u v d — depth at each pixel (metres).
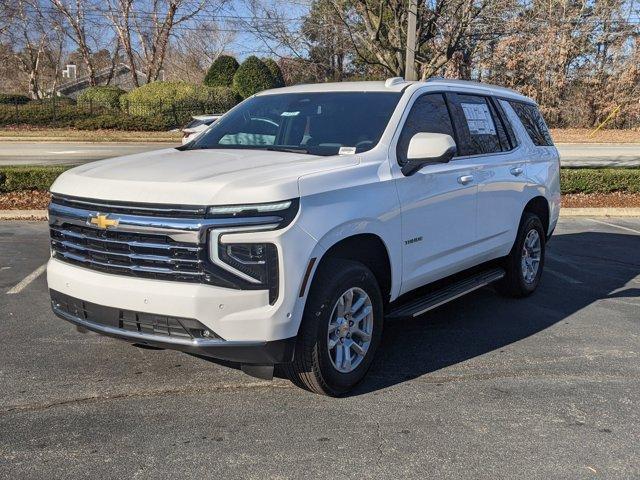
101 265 3.83
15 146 26.30
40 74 53.50
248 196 3.55
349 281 4.06
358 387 4.39
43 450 3.49
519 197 6.14
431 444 3.63
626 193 13.66
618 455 3.55
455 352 5.10
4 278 6.99
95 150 24.62
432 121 5.10
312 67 18.00
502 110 6.22
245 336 3.61
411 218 4.59
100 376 4.47
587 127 39.97
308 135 4.83
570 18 25.48
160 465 3.36
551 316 6.08
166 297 3.57
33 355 4.83
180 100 33.22
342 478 3.28
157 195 3.64
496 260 6.15
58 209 4.02
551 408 4.12
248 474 3.29
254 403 4.10
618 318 6.04
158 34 36.56
